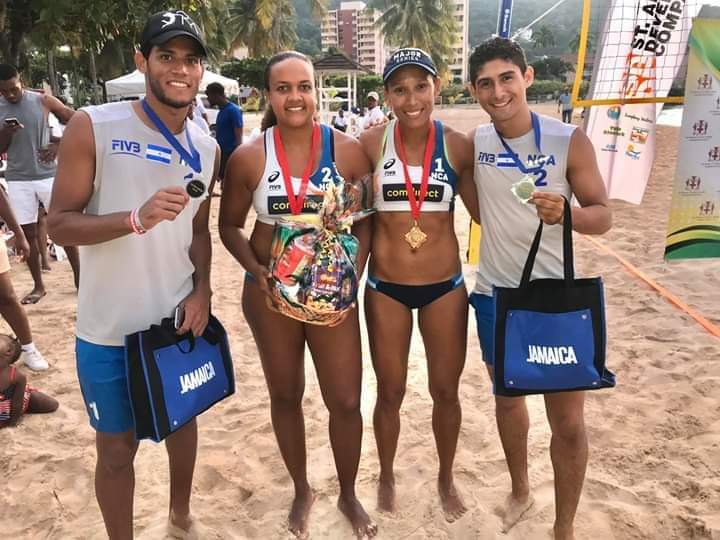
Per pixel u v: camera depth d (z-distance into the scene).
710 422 3.64
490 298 2.65
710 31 5.30
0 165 6.29
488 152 2.56
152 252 2.31
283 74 2.40
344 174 2.61
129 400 2.34
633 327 5.05
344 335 2.67
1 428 3.81
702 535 2.76
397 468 3.37
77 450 3.60
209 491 3.26
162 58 2.13
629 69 5.46
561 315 2.30
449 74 53.97
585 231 2.34
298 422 2.89
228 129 9.88
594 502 3.01
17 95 5.62
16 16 10.62
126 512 2.46
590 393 4.06
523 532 2.87
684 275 6.24
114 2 9.90
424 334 2.86
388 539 2.87
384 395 2.93
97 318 2.30
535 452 3.46
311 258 2.39
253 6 40.81
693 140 5.79
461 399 4.08
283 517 3.02
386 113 16.06
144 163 2.22
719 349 4.57
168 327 2.32
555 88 59.53
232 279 6.90
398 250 2.72
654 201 10.11
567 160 2.44
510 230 2.55
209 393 2.46
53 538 2.91
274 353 2.71
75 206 2.16
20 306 4.46
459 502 3.03
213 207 10.99
